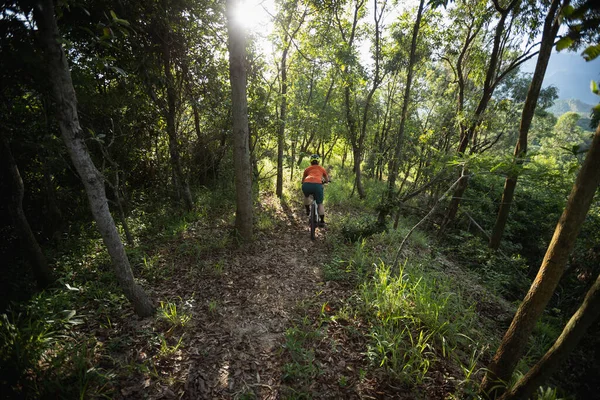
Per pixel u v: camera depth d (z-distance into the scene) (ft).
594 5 3.06
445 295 14.06
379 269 16.30
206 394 9.07
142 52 18.57
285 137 31.27
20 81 9.09
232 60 16.38
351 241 20.40
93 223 20.26
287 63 30.66
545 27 19.15
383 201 23.97
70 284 13.43
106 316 11.80
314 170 21.43
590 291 6.23
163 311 11.89
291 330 11.48
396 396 9.18
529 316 7.70
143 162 26.12
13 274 14.06
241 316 12.62
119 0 15.44
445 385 9.53
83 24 13.98
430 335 10.87
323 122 36.14
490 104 29.17
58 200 19.83
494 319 14.35
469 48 29.99
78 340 10.44
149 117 22.63
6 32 7.80
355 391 9.30
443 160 20.79
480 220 31.30
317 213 21.01
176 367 9.89
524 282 19.54
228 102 24.00
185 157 27.07
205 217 23.20
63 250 16.66
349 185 40.78
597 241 17.12
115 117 20.49
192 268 15.97
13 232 17.17
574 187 6.42
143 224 20.42
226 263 16.78
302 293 14.43
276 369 10.05
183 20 19.11
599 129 5.90
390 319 11.82
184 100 22.66
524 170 13.93
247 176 18.48
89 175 9.53
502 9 22.71
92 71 17.84
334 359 10.44
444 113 36.17
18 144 13.12
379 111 45.96
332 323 12.20
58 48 8.18
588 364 12.07
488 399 8.57
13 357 8.70
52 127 14.35
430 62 34.19
